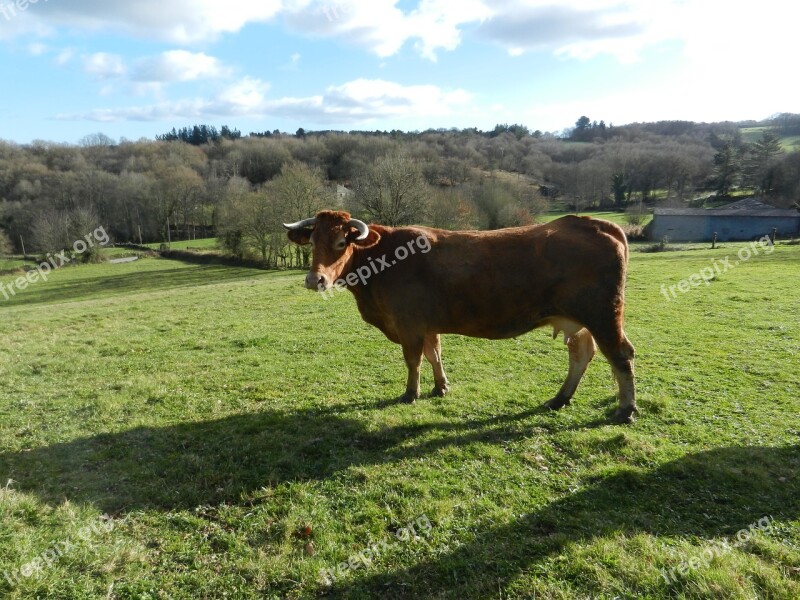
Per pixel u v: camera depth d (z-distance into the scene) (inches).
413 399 285.4
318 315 558.9
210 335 476.7
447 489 193.0
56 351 431.8
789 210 2010.3
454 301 257.9
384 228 282.0
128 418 267.9
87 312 665.0
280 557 156.1
